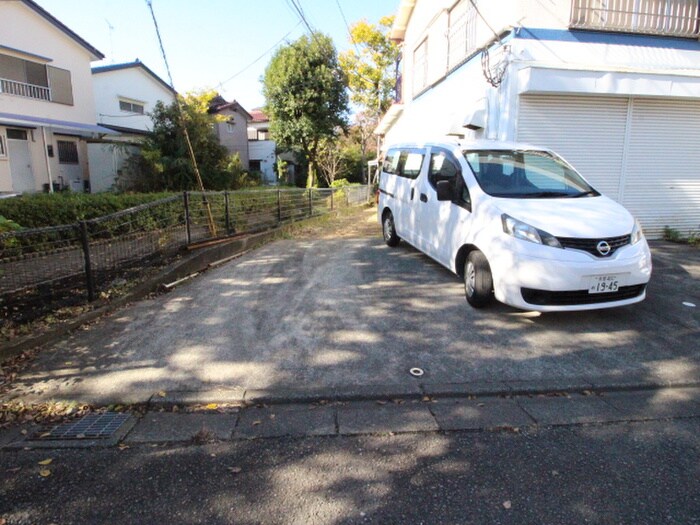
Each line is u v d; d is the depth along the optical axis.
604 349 3.95
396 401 3.22
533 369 3.61
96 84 19.36
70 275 5.00
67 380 3.47
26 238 5.05
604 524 2.07
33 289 4.69
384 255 7.54
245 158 30.30
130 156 16.09
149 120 21.95
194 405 3.17
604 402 3.21
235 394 3.25
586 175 8.20
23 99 15.13
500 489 2.32
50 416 3.04
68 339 4.21
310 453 2.63
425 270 6.49
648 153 8.27
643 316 4.65
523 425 2.92
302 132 24.19
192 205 7.56
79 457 2.60
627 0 7.92
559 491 2.30
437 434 2.83
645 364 3.69
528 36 7.65
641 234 4.47
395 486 2.34
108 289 5.36
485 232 4.57
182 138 15.82
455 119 9.89
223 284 6.02
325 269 6.72
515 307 4.51
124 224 6.08
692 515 2.13
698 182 8.52
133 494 2.29
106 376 3.53
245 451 2.65
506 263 4.25
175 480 2.40
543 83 7.34
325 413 3.07
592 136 8.05
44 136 15.34
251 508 2.19
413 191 6.77
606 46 7.86
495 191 4.90
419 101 13.55
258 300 5.31
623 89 7.50
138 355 3.88
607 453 2.62
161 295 5.56
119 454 2.63
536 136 7.91
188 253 6.97
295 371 3.59
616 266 4.06
